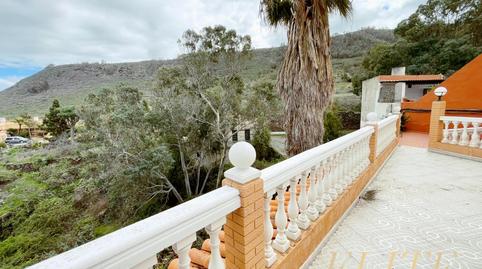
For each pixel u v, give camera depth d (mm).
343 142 2406
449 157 4922
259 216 1274
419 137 7586
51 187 14570
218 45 12031
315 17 4891
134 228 798
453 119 4945
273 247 1628
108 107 11500
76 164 16453
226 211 1090
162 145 10398
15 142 29047
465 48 15031
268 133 14414
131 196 10133
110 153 9781
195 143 11672
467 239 2113
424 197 2986
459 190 3168
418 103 8594
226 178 1221
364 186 3232
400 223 2416
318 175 2070
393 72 14562
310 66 5074
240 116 12164
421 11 18516
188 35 11602
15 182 15906
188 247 963
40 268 606
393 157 5105
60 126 25703
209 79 11992
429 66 16797
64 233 10938
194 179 12766
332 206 2256
